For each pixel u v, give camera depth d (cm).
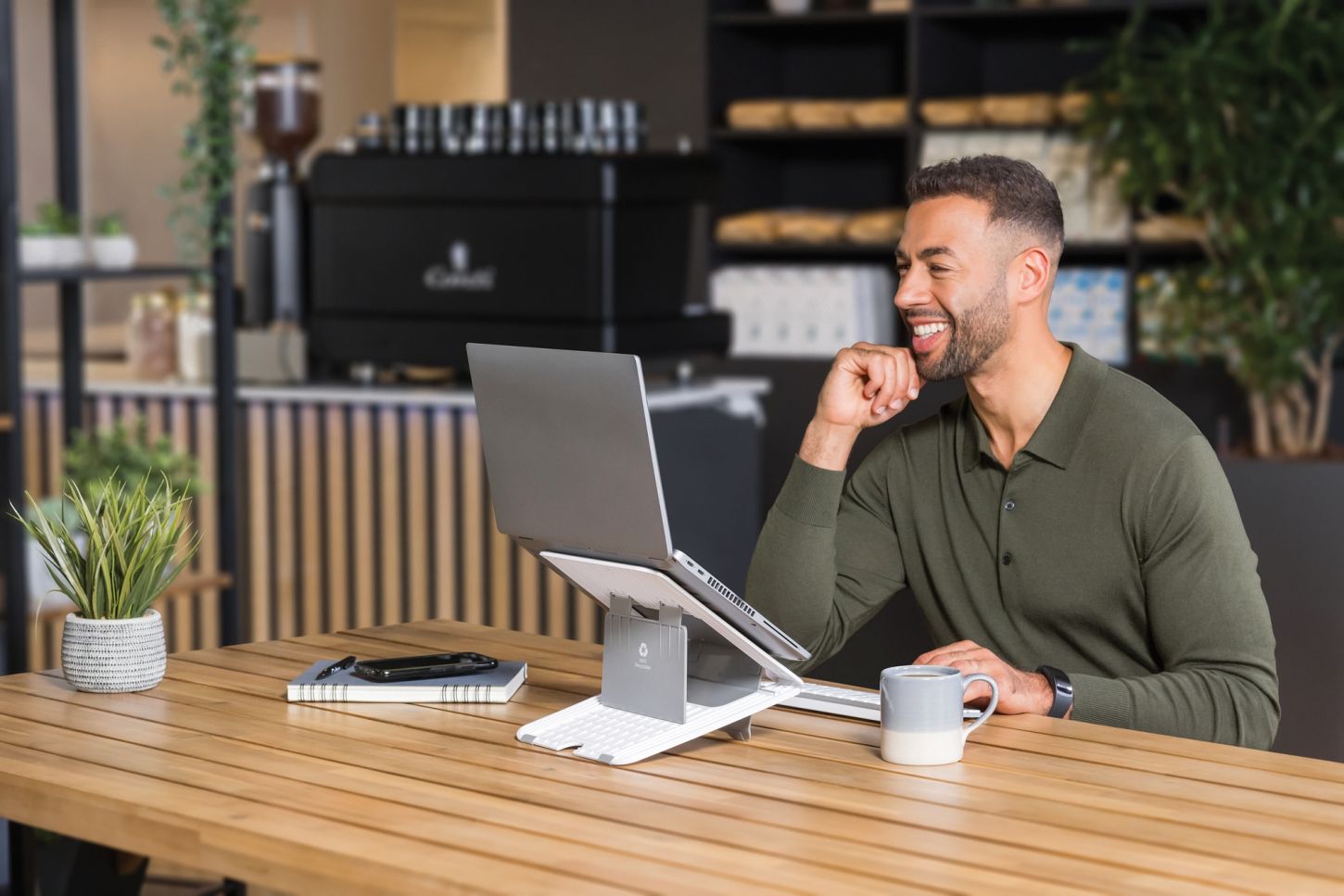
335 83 633
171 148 705
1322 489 228
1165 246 506
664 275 417
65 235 347
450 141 417
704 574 165
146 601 195
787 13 560
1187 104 464
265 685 194
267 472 423
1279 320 469
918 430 222
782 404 547
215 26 362
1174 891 128
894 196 595
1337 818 146
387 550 414
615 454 166
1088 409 205
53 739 171
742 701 172
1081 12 529
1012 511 209
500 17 595
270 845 140
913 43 537
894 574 224
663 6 568
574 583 183
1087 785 156
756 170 595
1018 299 204
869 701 183
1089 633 209
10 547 316
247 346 427
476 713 182
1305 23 458
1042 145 520
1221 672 194
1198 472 199
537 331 402
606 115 409
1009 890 128
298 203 432
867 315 551
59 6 367
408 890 132
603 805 149
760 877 131
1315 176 458
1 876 278
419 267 413
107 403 433
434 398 404
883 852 137
